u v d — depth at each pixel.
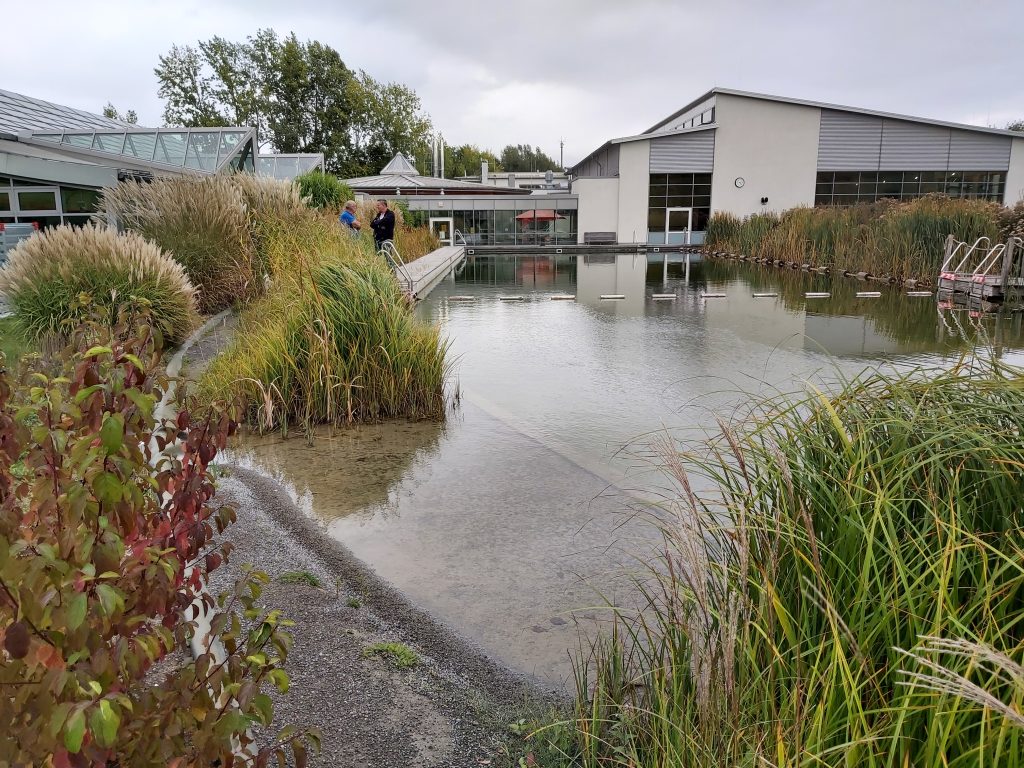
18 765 1.18
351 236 13.31
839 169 37.50
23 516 1.38
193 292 8.64
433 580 3.56
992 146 36.78
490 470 5.15
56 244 7.77
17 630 1.12
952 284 16.59
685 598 2.17
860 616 1.77
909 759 1.50
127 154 17.30
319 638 2.95
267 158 30.92
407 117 63.25
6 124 16.36
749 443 2.43
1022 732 1.34
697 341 10.82
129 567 1.45
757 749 1.60
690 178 37.78
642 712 2.10
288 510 4.41
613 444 5.73
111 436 1.29
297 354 6.45
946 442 2.05
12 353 6.83
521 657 2.91
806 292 17.67
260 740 2.27
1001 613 1.62
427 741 2.32
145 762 1.36
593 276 23.00
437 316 13.80
